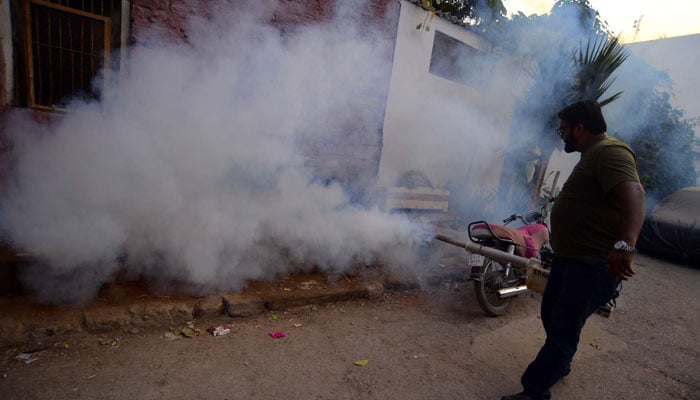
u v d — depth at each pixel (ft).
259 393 7.94
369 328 10.89
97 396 7.39
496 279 12.21
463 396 8.73
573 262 7.98
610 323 13.53
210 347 9.19
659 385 10.24
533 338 11.60
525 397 8.29
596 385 9.85
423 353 10.08
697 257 22.89
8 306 9.23
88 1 11.37
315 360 9.19
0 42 10.58
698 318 15.23
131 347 8.89
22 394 7.25
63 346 8.66
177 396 7.61
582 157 8.06
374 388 8.54
